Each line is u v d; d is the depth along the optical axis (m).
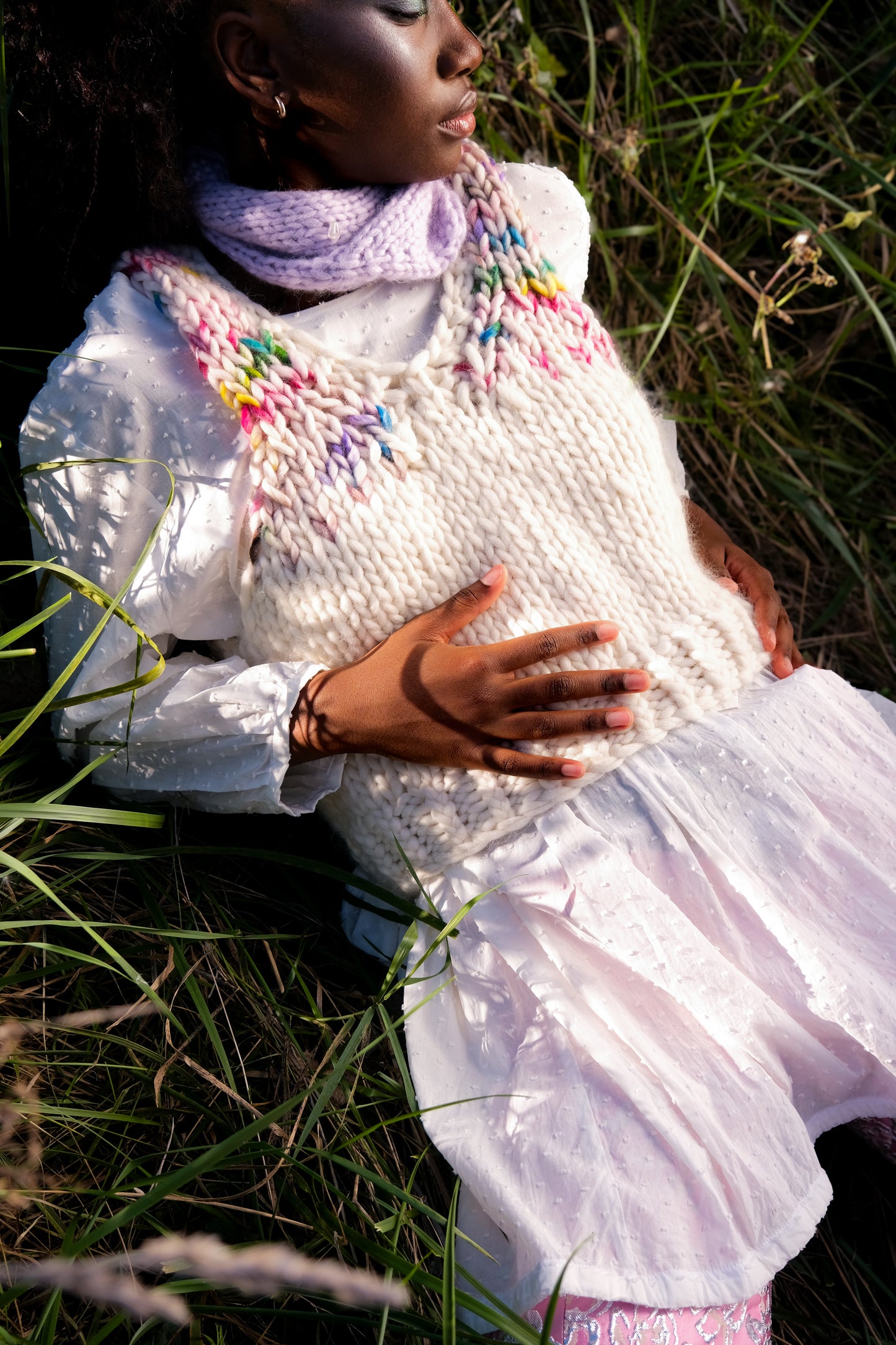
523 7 1.62
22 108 1.09
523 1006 1.00
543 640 0.99
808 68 1.77
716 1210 0.88
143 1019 1.10
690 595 1.09
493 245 1.06
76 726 1.09
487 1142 0.94
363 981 1.17
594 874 0.99
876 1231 1.24
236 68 0.96
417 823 1.04
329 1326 1.01
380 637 1.05
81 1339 0.95
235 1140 0.87
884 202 1.79
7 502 1.28
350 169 1.01
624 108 1.74
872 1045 0.96
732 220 1.81
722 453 1.77
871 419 1.84
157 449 1.02
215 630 1.09
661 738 1.04
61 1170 1.02
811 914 1.00
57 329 1.27
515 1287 0.88
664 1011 0.96
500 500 1.03
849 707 1.15
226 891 1.20
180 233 1.05
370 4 0.91
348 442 1.00
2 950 1.10
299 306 1.04
